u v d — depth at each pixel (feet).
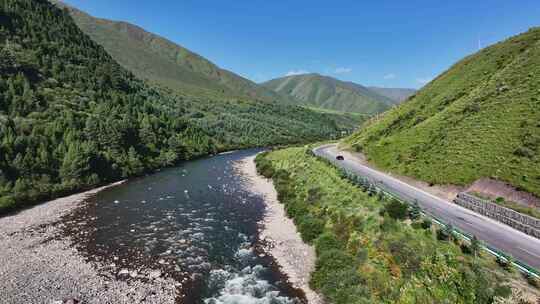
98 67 465.88
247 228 128.47
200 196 178.81
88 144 216.74
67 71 392.88
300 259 100.12
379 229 94.43
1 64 305.12
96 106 324.60
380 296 68.69
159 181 219.00
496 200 109.40
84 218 136.46
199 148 366.22
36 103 258.78
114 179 216.13
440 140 178.40
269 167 249.14
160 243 111.96
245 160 332.80
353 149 281.54
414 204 93.30
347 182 144.46
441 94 263.08
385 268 77.00
